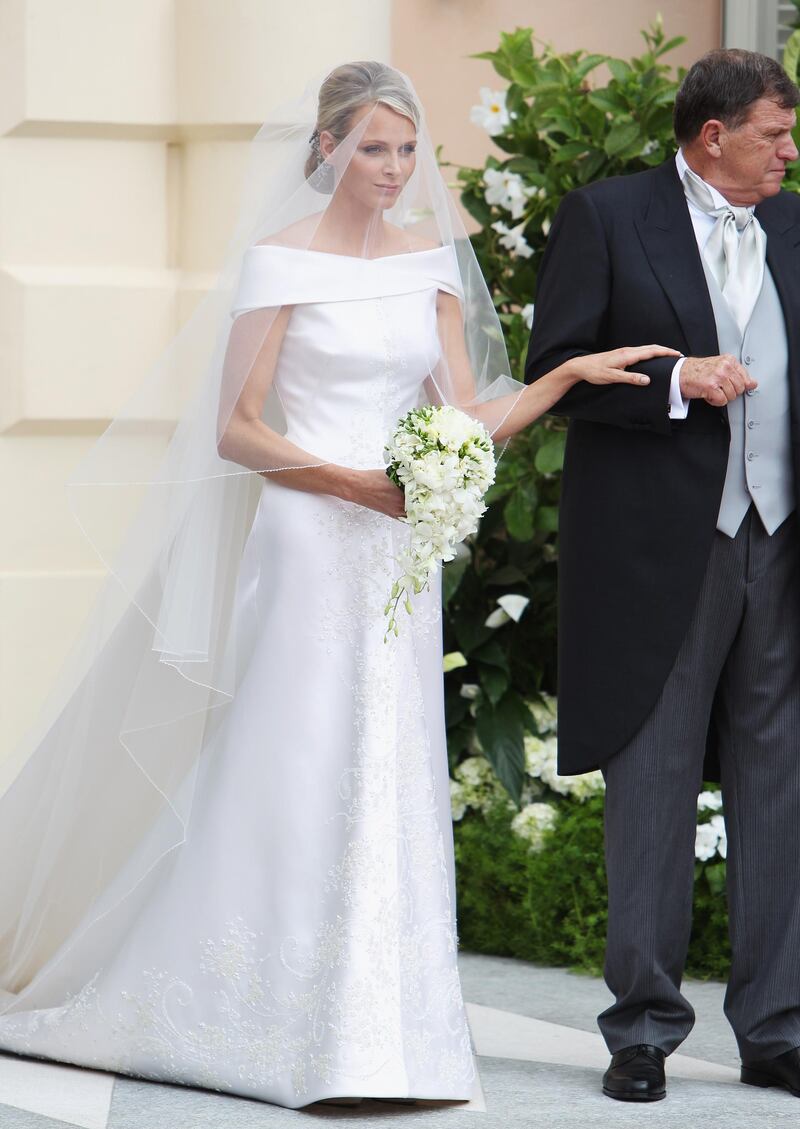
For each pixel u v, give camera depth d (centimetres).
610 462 1132
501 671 1706
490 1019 1342
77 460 1605
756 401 1105
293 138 1145
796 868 1138
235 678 1141
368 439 1130
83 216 1600
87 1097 1080
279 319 1129
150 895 1145
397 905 1086
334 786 1106
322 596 1124
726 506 1115
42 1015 1168
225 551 1152
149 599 1157
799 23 1916
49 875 1216
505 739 1670
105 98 1584
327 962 1077
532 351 1155
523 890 1580
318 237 1136
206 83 1578
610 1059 1217
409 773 1113
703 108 1105
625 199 1141
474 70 1973
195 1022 1102
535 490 1730
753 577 1116
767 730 1139
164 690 1148
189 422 1158
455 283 1173
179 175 1630
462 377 1180
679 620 1112
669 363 1081
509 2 1983
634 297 1118
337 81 1119
